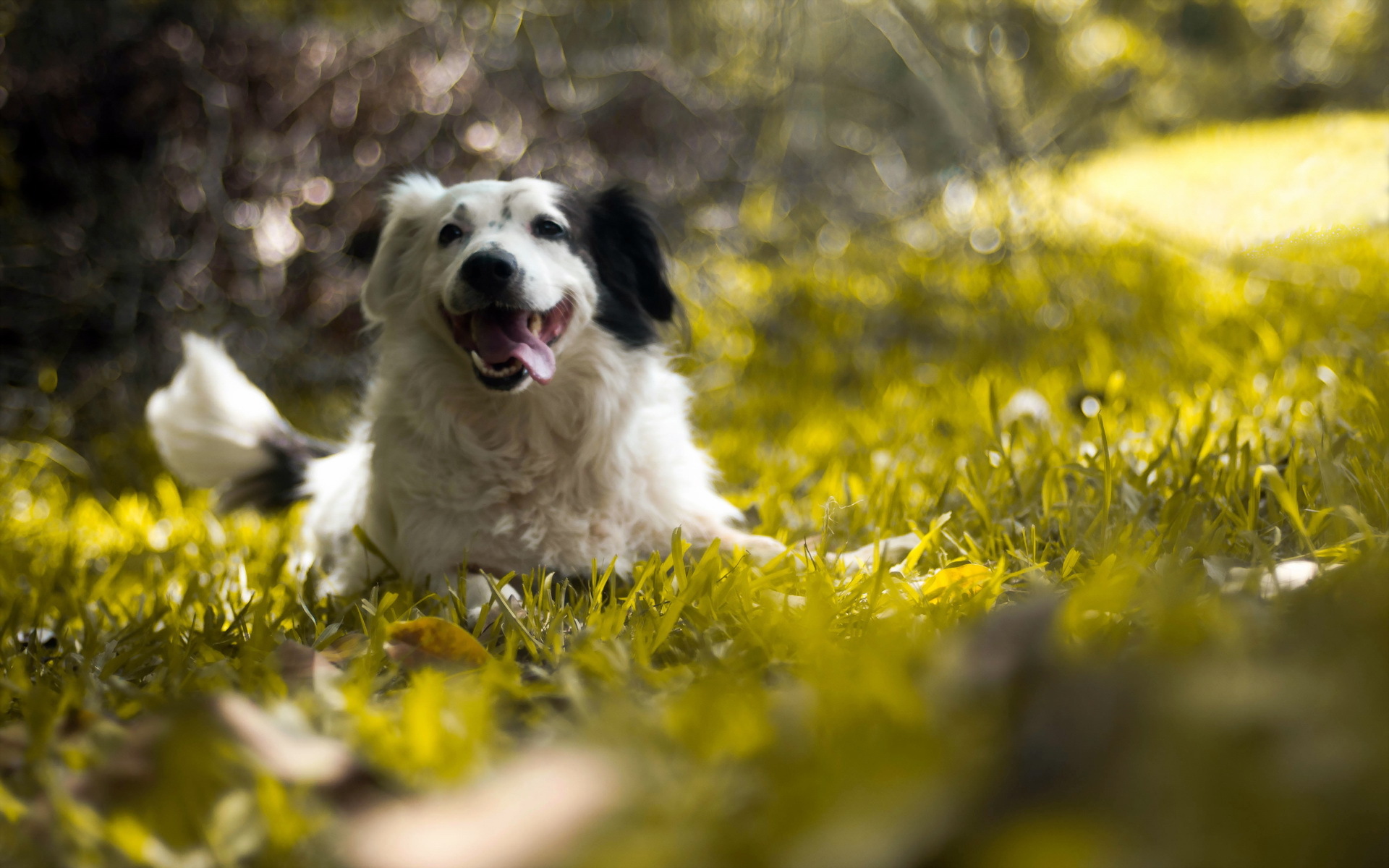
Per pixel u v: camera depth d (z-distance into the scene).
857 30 10.12
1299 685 0.94
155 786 1.25
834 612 2.12
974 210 9.46
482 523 3.39
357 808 1.22
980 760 0.95
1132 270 7.79
